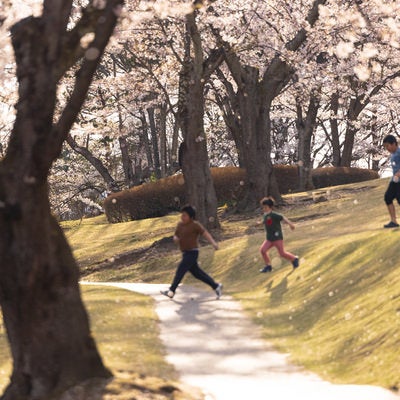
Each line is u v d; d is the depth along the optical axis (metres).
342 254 16.52
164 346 11.55
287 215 29.39
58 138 7.17
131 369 9.51
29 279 7.33
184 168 28.00
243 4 28.27
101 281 25.25
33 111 7.08
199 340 12.09
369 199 28.50
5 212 7.20
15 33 7.21
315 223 25.66
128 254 27.56
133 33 30.00
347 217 25.22
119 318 13.94
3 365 10.41
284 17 29.12
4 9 8.58
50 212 7.55
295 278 16.80
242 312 14.77
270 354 11.07
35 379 7.49
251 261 21.08
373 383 8.74
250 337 12.39
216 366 10.21
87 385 7.51
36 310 7.45
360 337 10.63
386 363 9.23
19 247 7.27
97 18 7.34
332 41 29.58
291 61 29.19
